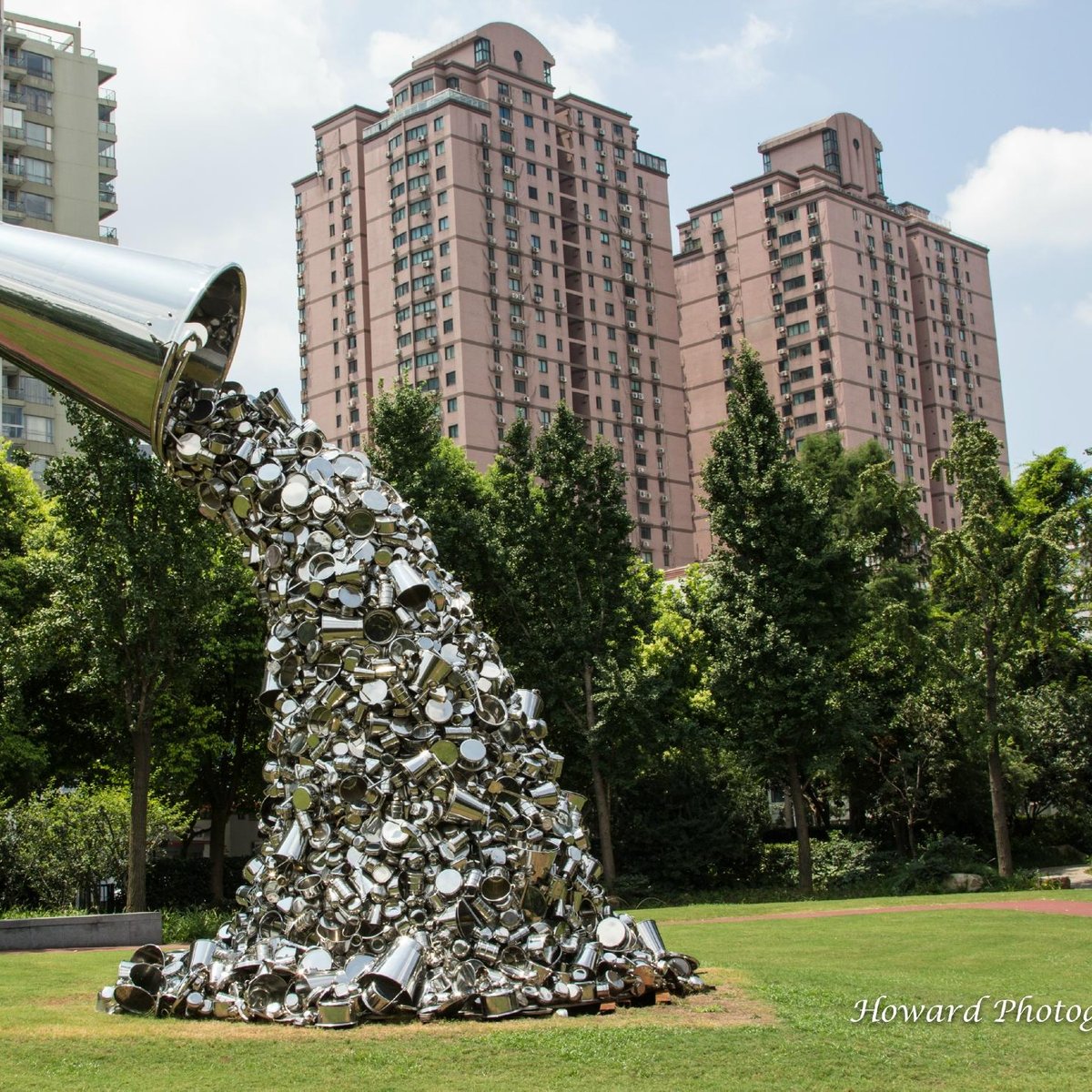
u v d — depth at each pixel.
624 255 99.88
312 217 99.00
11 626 27.89
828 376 101.12
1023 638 33.25
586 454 34.12
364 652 10.09
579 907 10.32
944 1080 7.95
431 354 89.50
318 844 10.08
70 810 27.06
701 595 39.09
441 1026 9.12
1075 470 50.81
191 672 26.33
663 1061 8.15
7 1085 7.73
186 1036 9.02
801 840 33.38
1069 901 23.75
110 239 72.88
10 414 57.72
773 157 112.75
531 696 11.02
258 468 10.22
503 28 95.69
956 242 113.88
